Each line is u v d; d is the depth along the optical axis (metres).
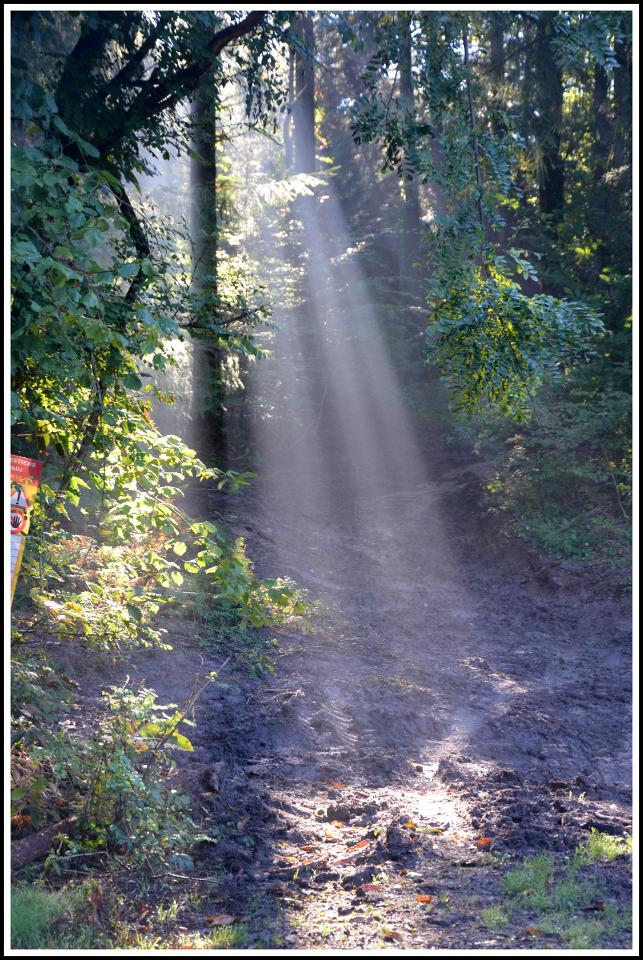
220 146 18.94
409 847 5.60
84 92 8.34
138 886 4.93
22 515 4.93
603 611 13.23
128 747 5.39
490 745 8.02
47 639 7.24
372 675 9.80
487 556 16.52
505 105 20.09
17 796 5.04
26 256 4.68
